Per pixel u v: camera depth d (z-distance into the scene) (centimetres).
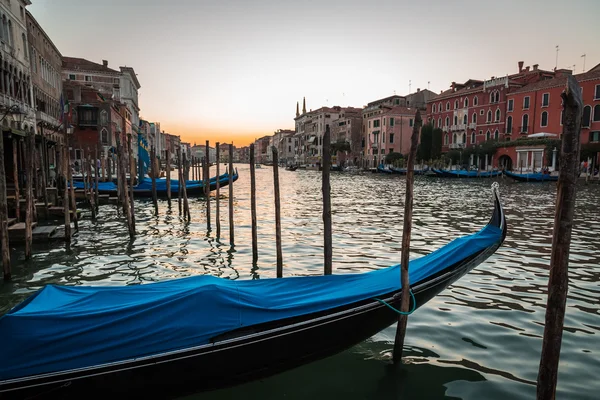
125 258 1060
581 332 597
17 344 379
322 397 456
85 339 399
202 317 439
